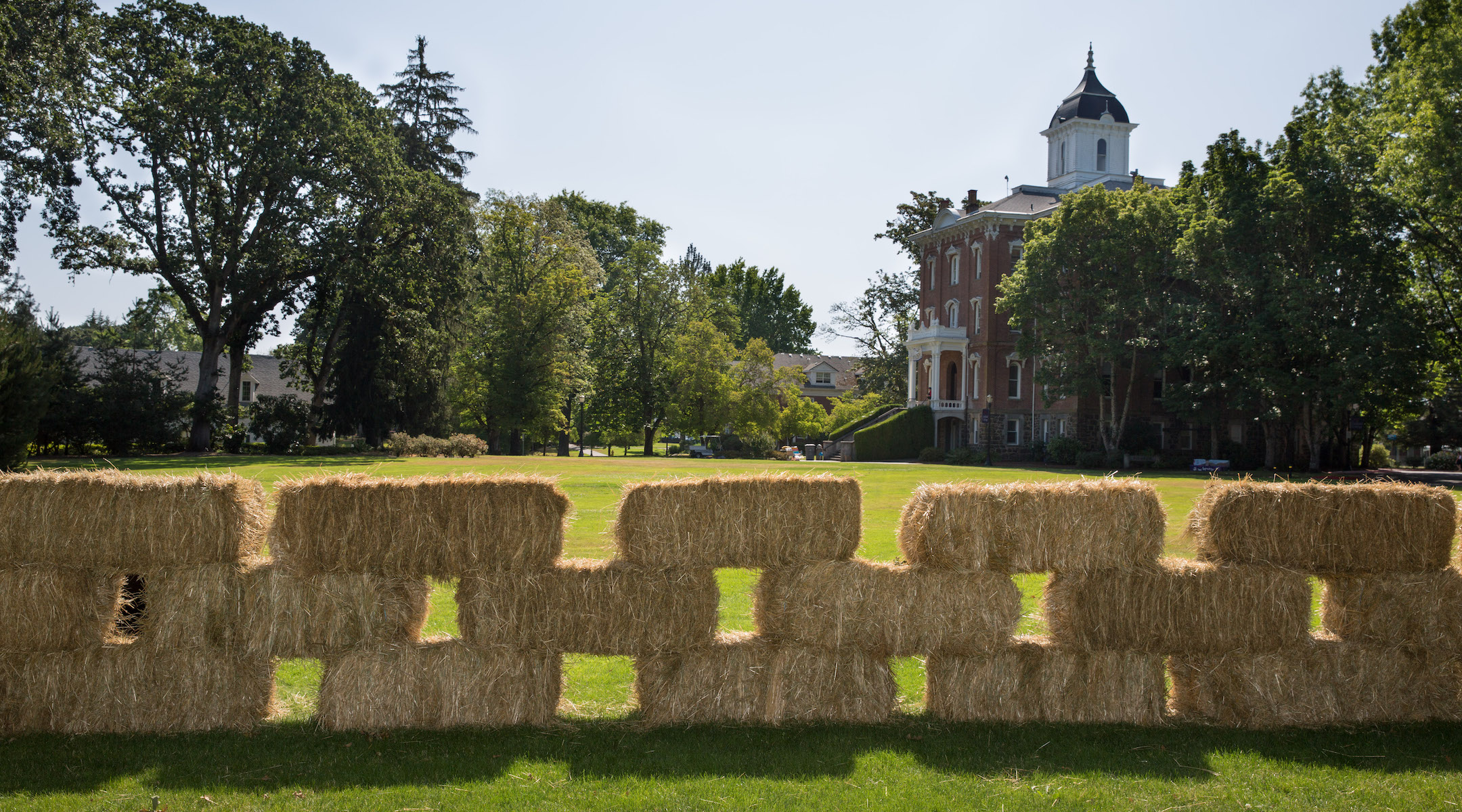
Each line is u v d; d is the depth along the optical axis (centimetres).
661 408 4728
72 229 3050
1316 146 3016
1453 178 2502
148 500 521
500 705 538
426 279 3597
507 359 3994
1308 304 2930
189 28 3262
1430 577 575
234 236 3297
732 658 552
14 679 518
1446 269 3009
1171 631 559
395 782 455
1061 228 3569
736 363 4716
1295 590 566
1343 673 572
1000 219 4325
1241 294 3102
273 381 5888
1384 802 443
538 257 4372
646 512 545
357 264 3375
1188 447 4169
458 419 4559
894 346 5825
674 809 425
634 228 6312
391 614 536
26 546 515
